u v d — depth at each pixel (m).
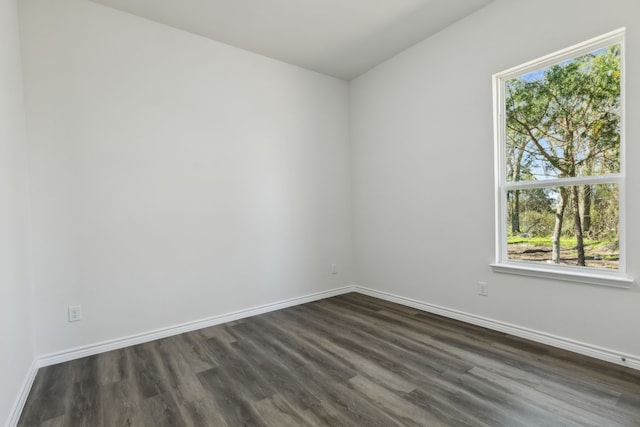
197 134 3.21
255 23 3.04
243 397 1.99
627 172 2.14
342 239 4.39
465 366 2.28
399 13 2.94
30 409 1.92
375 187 4.10
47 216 2.50
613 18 2.15
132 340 2.84
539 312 2.62
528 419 1.70
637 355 2.13
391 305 3.80
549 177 2.61
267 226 3.70
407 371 2.24
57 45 2.55
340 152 4.37
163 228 3.01
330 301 4.05
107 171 2.75
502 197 2.90
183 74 3.13
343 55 3.71
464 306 3.16
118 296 2.79
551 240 2.62
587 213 2.41
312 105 4.09
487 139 2.91
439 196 3.34
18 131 2.20
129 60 2.85
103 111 2.73
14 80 2.17
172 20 2.97
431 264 3.45
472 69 2.99
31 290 2.37
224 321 3.36
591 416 1.70
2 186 1.79
